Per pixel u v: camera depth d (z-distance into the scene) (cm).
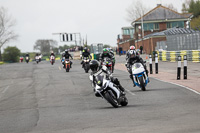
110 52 4341
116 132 1529
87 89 3544
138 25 16988
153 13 16938
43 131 1694
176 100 2414
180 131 1452
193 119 1703
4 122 2055
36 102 2858
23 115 2264
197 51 6581
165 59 7956
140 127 1595
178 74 3844
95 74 2242
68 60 6425
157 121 1714
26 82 4809
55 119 2012
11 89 4050
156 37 14038
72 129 1681
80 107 2430
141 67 2977
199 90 2853
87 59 5900
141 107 2212
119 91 2280
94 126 1709
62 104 2641
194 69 5138
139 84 3031
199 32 7144
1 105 2842
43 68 8175
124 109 2177
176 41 8175
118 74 5034
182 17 16700
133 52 3008
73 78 4931
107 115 2002
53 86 4038
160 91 2948
